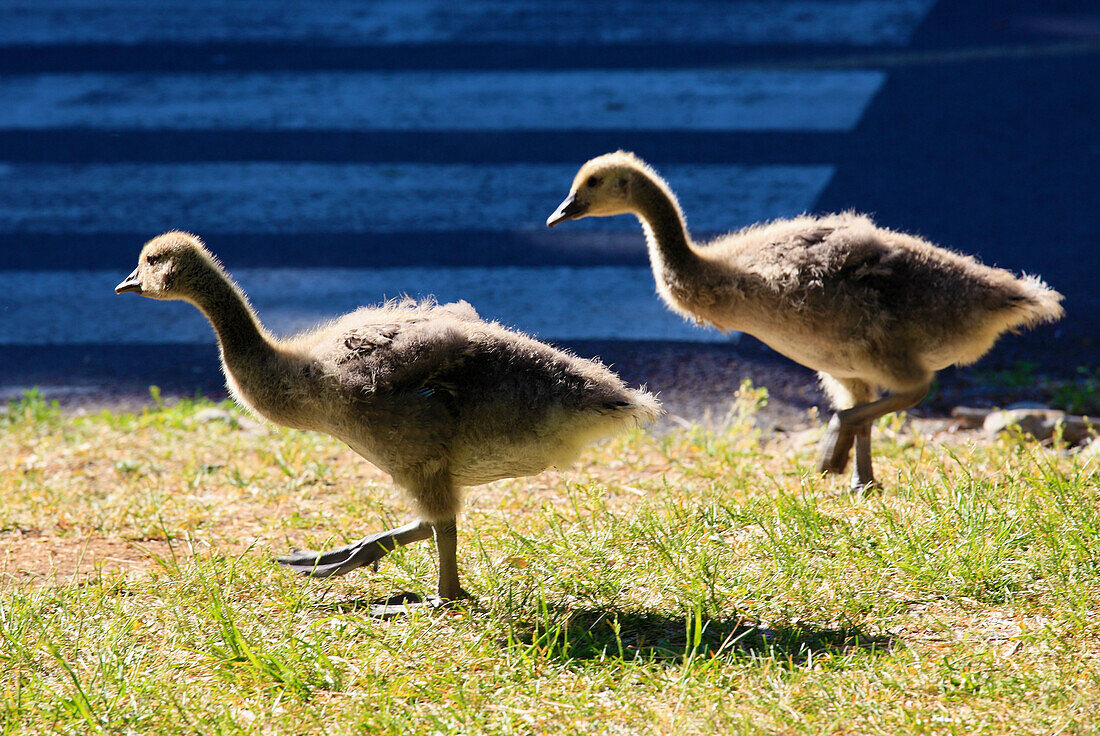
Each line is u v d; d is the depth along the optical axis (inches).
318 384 314.0
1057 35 959.6
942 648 284.4
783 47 954.7
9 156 801.6
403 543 331.6
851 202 711.7
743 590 318.3
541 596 313.7
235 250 684.1
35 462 482.9
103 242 698.8
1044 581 310.2
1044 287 378.9
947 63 911.7
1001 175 747.4
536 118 841.5
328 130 833.5
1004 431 467.5
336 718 266.4
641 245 701.3
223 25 1031.6
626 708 264.5
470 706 268.4
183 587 333.4
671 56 941.8
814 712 259.1
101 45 991.0
